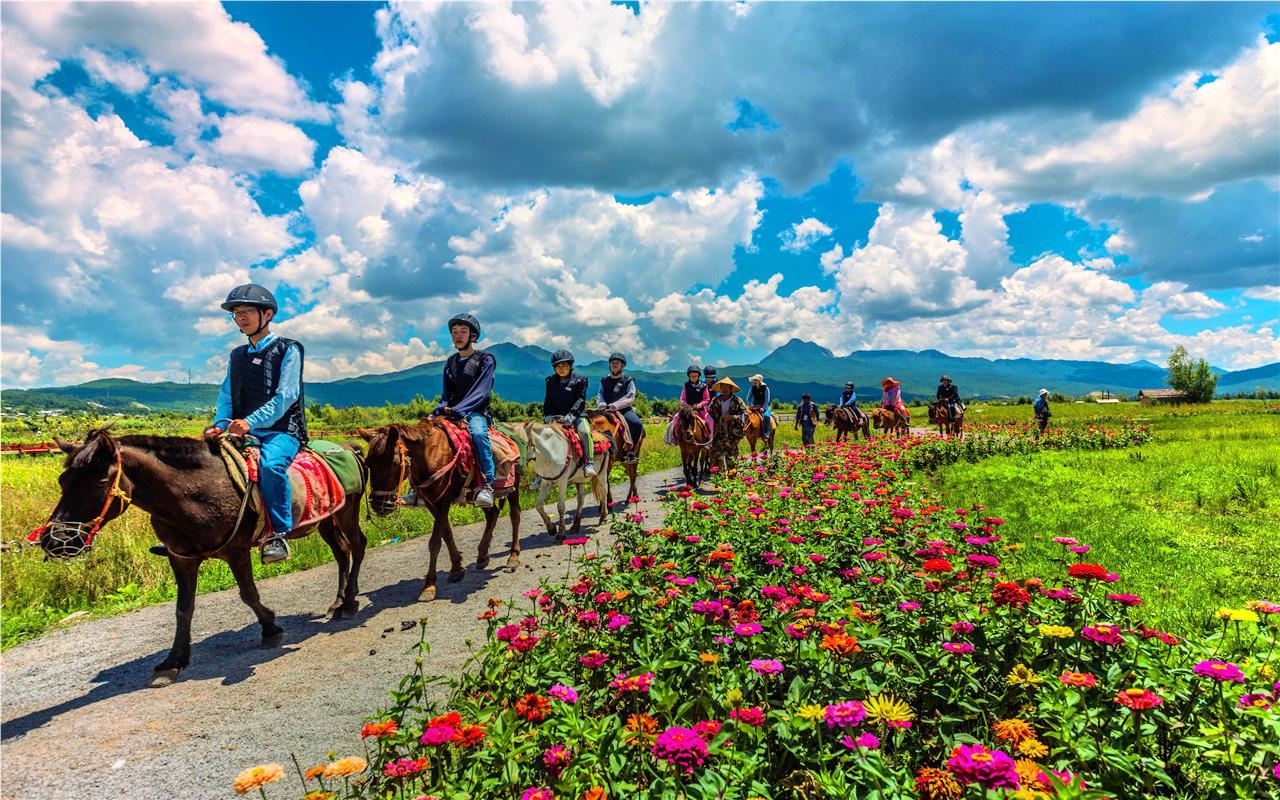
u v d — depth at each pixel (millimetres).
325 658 5539
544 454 9125
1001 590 3289
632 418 12023
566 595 4836
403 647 5719
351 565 6750
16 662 5586
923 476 14359
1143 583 5930
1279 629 3680
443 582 7746
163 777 3801
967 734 2787
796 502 7973
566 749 2592
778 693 3299
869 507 7129
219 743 4168
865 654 3242
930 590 3881
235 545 5469
